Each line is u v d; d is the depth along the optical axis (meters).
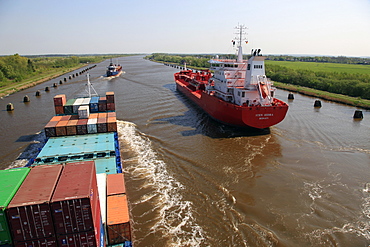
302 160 27.75
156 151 30.53
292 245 16.28
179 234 17.23
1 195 11.30
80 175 13.01
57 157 23.61
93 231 11.68
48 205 10.70
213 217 18.92
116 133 30.77
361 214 19.12
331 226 17.95
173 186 22.95
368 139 33.56
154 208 19.94
